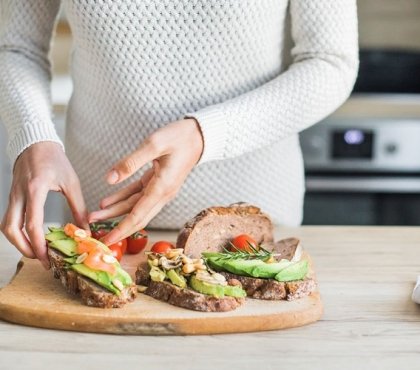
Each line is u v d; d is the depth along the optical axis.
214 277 1.08
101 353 0.96
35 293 1.11
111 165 1.43
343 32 1.33
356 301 1.14
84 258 1.10
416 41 2.58
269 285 1.10
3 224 1.19
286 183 1.49
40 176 1.20
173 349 0.98
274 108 1.28
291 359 0.95
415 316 1.09
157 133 1.15
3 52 1.46
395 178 2.36
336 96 1.35
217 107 1.25
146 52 1.31
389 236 1.48
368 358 0.96
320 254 1.36
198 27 1.29
